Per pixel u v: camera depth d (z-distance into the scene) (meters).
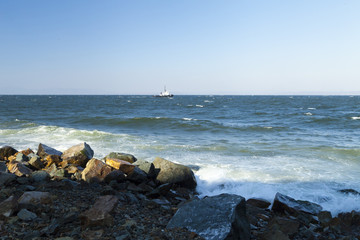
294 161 12.94
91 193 7.05
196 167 11.60
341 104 89.25
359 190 9.12
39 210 5.20
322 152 15.09
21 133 20.97
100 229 4.62
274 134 23.06
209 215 5.02
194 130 25.36
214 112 54.53
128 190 8.27
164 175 9.38
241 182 9.89
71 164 10.34
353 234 6.19
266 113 48.12
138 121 31.27
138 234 4.66
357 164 12.50
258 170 11.26
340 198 8.48
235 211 5.02
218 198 5.46
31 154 11.30
